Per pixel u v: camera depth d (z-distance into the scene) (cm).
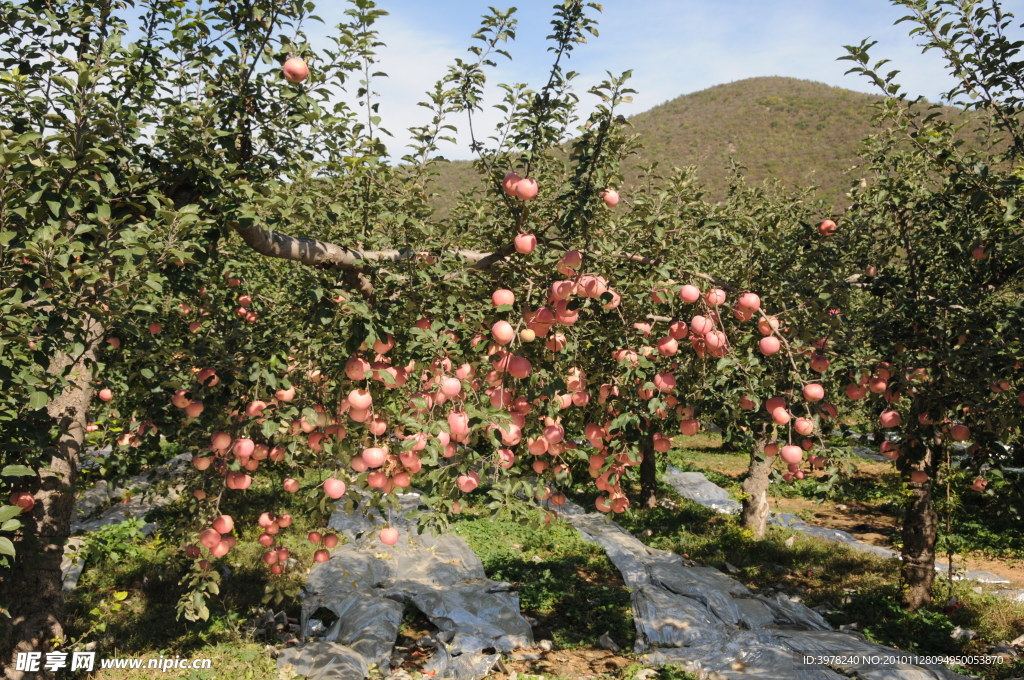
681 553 1052
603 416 436
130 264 305
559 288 364
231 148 394
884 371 451
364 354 374
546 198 446
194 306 585
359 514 1065
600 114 353
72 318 318
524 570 938
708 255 554
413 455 364
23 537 480
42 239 293
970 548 1087
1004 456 461
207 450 490
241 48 405
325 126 421
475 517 1151
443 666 672
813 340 427
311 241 387
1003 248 488
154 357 484
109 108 331
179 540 790
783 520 1241
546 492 454
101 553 821
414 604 802
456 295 413
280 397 420
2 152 282
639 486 1395
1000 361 426
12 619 511
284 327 441
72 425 536
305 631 741
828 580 947
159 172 396
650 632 754
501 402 362
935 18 470
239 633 708
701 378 436
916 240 575
